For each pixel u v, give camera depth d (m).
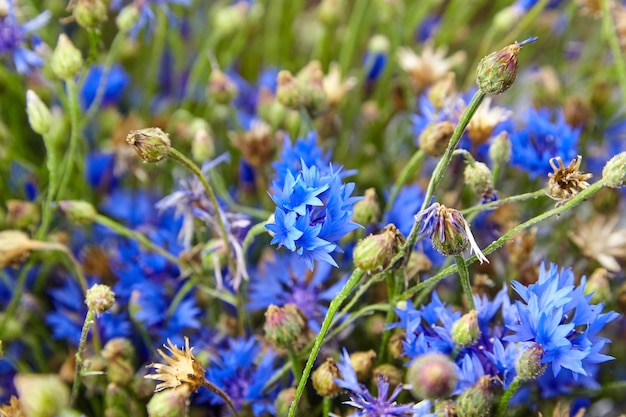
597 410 0.47
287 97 0.45
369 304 0.44
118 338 0.43
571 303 0.37
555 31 0.61
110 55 0.48
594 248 0.45
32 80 0.51
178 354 0.37
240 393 0.41
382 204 0.51
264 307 0.43
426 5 0.59
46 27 0.57
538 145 0.44
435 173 0.36
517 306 0.36
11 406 0.37
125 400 0.42
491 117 0.43
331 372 0.38
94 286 0.38
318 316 0.42
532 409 0.43
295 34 0.65
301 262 0.43
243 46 0.62
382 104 0.56
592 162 0.52
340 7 0.55
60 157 0.52
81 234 0.50
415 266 0.40
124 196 0.51
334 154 0.52
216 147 0.54
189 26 0.62
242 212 0.47
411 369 0.35
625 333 0.46
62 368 0.44
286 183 0.36
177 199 0.43
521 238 0.43
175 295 0.45
